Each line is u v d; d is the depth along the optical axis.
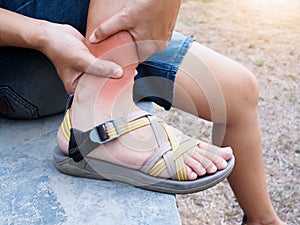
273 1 3.72
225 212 1.46
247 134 0.98
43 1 0.81
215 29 2.99
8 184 0.78
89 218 0.71
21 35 0.76
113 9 0.73
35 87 0.90
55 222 0.70
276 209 1.45
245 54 2.59
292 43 2.78
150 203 0.75
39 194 0.76
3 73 0.87
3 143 0.90
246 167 1.01
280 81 2.27
